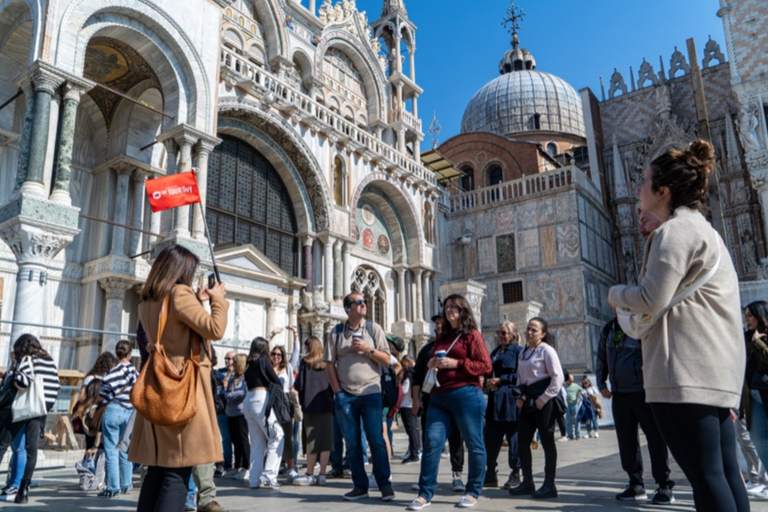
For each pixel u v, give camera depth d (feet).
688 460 9.53
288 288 71.20
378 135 93.86
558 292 96.22
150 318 13.00
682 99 121.39
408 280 90.68
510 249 101.86
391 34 102.68
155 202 37.93
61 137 43.83
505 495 23.04
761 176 76.23
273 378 26.89
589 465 33.04
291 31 81.15
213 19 56.54
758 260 101.14
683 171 10.38
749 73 78.79
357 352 22.84
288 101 69.62
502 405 25.31
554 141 161.07
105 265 52.54
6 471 33.86
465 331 20.92
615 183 122.01
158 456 12.21
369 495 23.26
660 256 9.59
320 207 75.25
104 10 47.91
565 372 40.55
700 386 9.36
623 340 21.93
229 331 62.39
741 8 80.84
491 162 131.34
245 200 69.26
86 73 54.75
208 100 54.19
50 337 41.55
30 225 40.68
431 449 20.34
